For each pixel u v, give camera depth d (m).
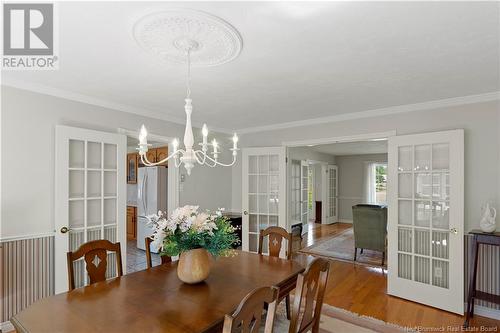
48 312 1.46
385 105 3.51
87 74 2.48
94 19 1.60
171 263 2.36
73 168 3.01
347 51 2.03
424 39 1.85
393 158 3.53
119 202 3.40
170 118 4.10
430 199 3.25
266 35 1.79
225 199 5.33
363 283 3.89
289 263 2.36
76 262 3.02
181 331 1.28
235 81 2.65
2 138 2.60
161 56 2.08
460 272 2.98
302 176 7.38
